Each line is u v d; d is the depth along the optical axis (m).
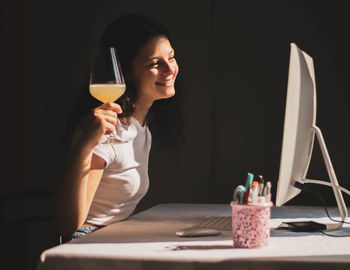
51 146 3.48
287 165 1.39
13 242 3.41
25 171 3.44
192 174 3.41
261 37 3.35
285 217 1.73
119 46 1.79
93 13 3.46
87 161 1.47
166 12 3.39
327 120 3.31
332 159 3.30
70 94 3.47
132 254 1.09
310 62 1.64
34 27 3.48
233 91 3.39
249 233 1.17
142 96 1.81
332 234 1.38
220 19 3.38
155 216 1.77
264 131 3.37
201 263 1.05
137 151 1.77
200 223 1.56
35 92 3.47
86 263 1.09
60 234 1.54
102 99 1.49
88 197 1.56
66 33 3.47
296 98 1.38
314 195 3.28
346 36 3.27
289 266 1.03
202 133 3.39
